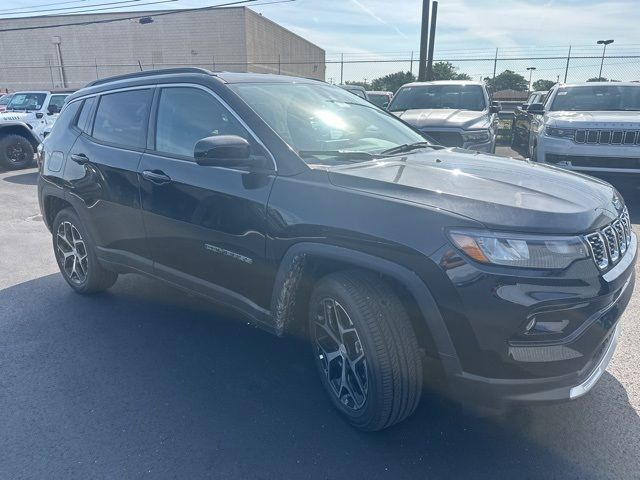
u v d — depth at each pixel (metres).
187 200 3.25
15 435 2.73
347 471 2.47
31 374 3.29
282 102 3.38
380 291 2.51
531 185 2.69
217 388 3.14
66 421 2.84
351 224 2.50
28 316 4.13
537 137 8.00
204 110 3.32
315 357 2.99
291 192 2.76
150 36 42.38
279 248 2.79
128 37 42.91
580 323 2.30
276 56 48.56
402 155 3.30
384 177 2.66
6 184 10.43
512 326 2.22
